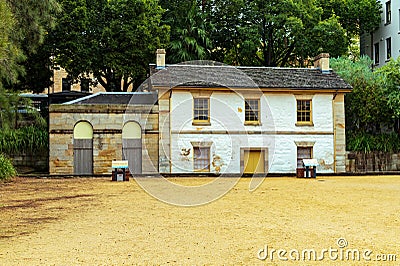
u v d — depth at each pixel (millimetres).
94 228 9500
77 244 8086
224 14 37531
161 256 7234
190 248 7738
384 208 12156
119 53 32188
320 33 36125
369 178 23516
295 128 27188
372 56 43188
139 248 7758
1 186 18406
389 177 24297
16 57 19625
